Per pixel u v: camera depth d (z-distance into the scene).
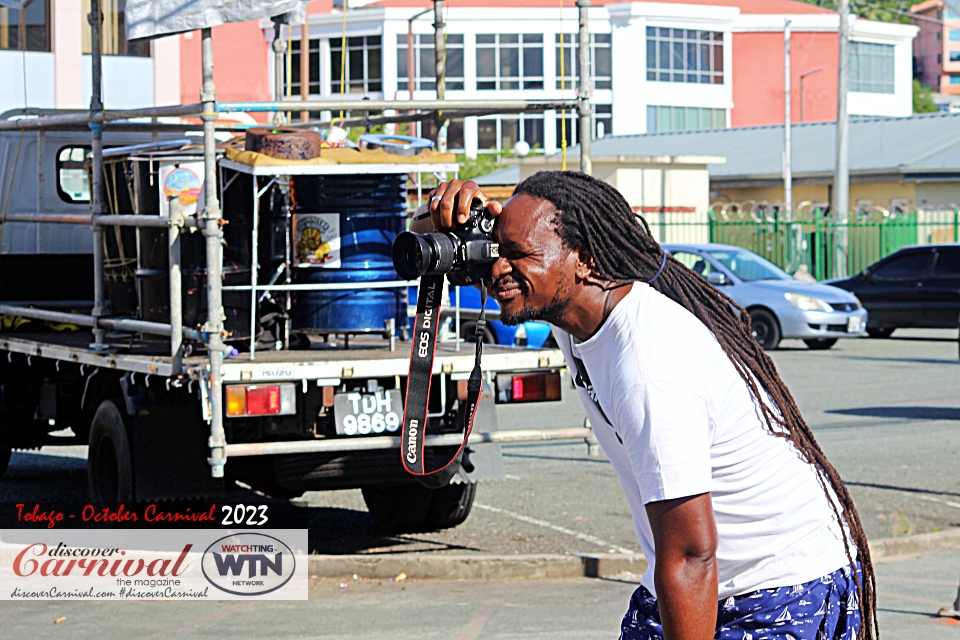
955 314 24.22
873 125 46.06
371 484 8.12
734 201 44.19
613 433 3.15
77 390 9.95
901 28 77.12
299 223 8.02
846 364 20.36
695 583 2.83
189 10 7.34
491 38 65.19
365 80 64.62
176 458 8.01
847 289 25.48
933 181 39.31
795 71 74.75
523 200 3.02
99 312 8.58
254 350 7.95
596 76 68.12
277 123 11.90
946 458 11.89
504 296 3.05
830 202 41.84
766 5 75.50
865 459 11.85
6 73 26.30
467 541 8.66
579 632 6.51
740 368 3.03
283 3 7.41
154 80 27.70
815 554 3.05
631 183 35.88
